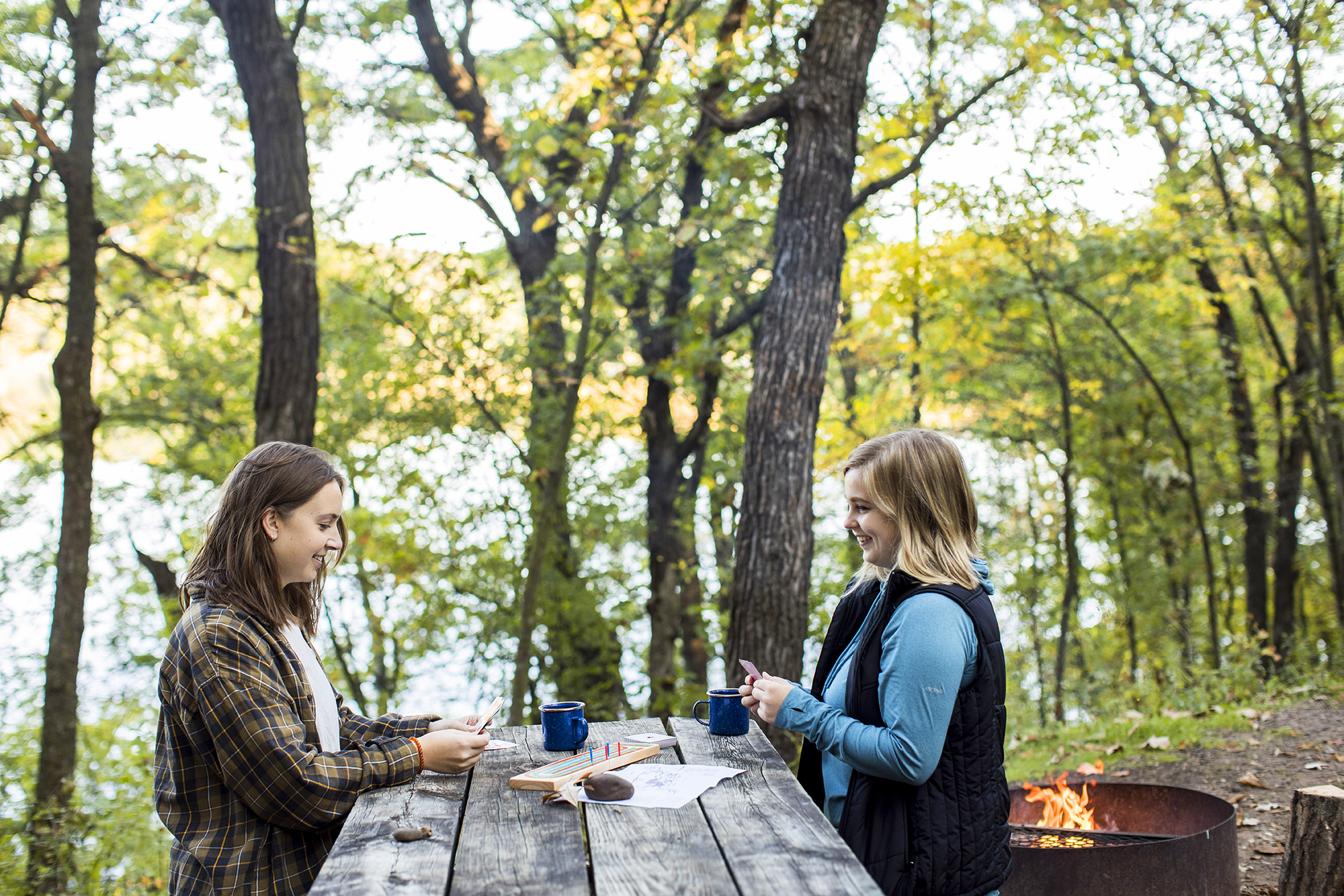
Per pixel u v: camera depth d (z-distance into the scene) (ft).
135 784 23.11
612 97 22.53
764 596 17.24
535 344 33.22
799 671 17.30
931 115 23.90
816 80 18.34
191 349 39.11
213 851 6.17
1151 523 43.24
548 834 5.61
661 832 5.60
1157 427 40.65
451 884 4.96
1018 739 22.56
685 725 8.57
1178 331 37.83
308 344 21.63
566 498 36.47
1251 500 38.34
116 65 24.21
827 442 33.45
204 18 25.94
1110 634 49.34
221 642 6.23
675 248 30.01
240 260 40.22
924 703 5.89
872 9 18.56
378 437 41.16
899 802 6.12
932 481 6.48
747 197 28.86
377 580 38.32
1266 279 36.76
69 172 21.85
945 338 32.86
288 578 6.99
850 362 41.34
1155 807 11.35
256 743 6.09
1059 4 21.70
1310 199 27.78
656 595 33.86
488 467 39.75
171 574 35.27
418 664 39.14
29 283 26.71
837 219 18.22
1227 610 47.96
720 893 4.68
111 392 38.29
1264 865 12.28
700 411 33.50
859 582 7.36
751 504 17.58
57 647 21.16
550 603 35.58
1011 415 43.01
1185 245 29.68
